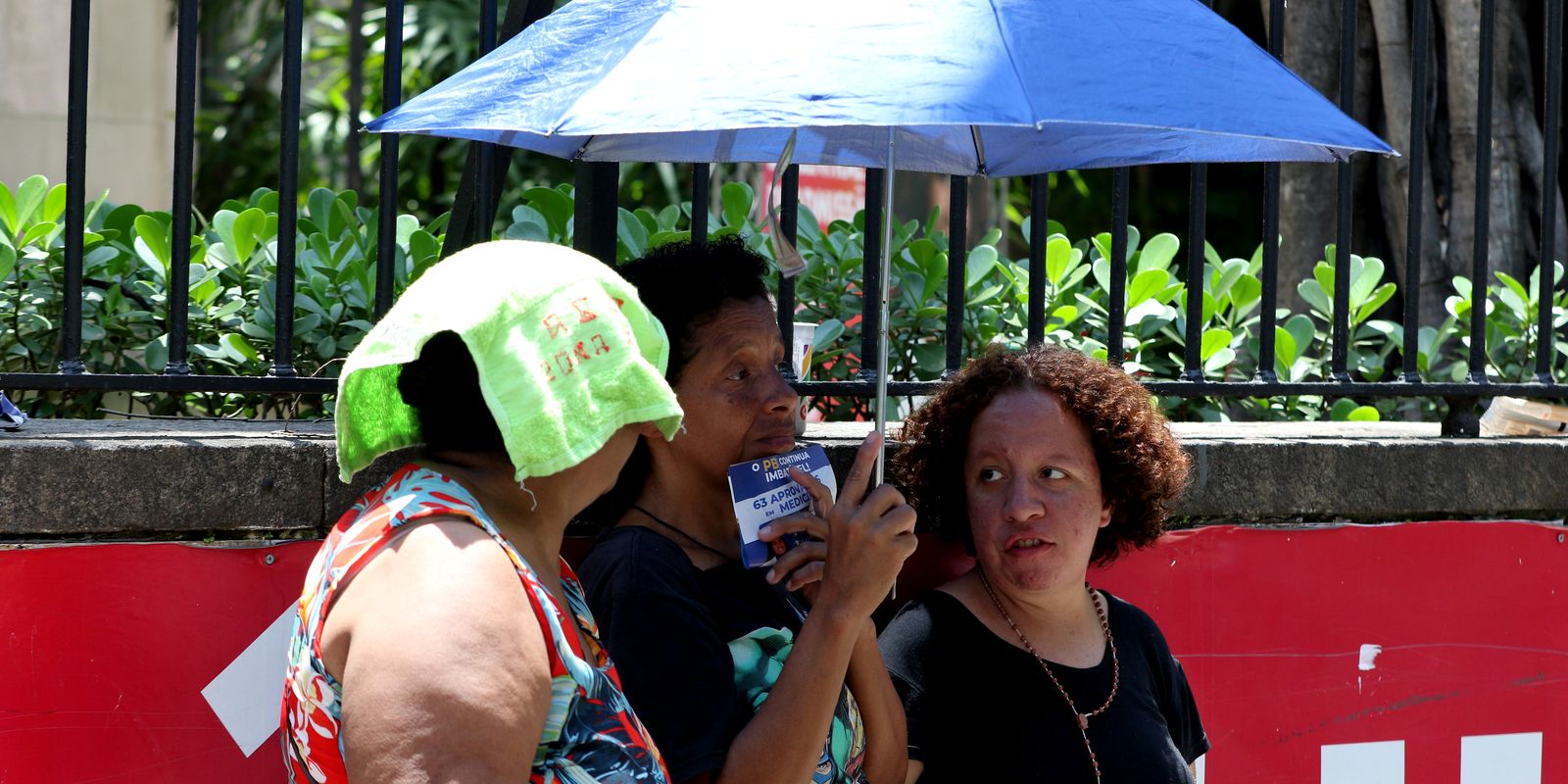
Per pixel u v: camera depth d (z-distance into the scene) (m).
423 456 1.65
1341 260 3.09
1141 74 1.81
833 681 1.89
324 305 3.05
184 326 2.42
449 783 1.34
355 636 1.42
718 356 2.08
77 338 2.34
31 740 2.18
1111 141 2.58
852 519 1.91
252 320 3.08
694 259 2.12
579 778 1.51
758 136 2.62
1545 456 3.11
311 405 3.27
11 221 2.94
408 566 1.44
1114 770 2.27
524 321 1.51
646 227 3.33
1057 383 2.33
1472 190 4.28
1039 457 2.29
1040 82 1.76
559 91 1.84
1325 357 3.90
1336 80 4.50
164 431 2.42
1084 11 1.89
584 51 1.93
